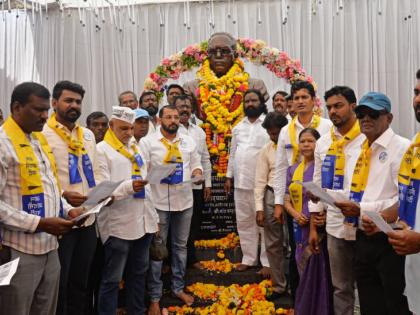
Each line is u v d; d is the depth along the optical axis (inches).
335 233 126.8
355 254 121.4
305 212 143.9
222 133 214.4
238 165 188.4
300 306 138.9
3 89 278.4
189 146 180.7
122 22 280.7
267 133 188.5
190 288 178.9
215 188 212.5
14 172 103.0
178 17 279.9
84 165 139.2
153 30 281.6
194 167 182.4
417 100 99.0
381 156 114.2
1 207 98.4
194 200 197.5
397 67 267.6
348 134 126.6
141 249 154.1
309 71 273.6
